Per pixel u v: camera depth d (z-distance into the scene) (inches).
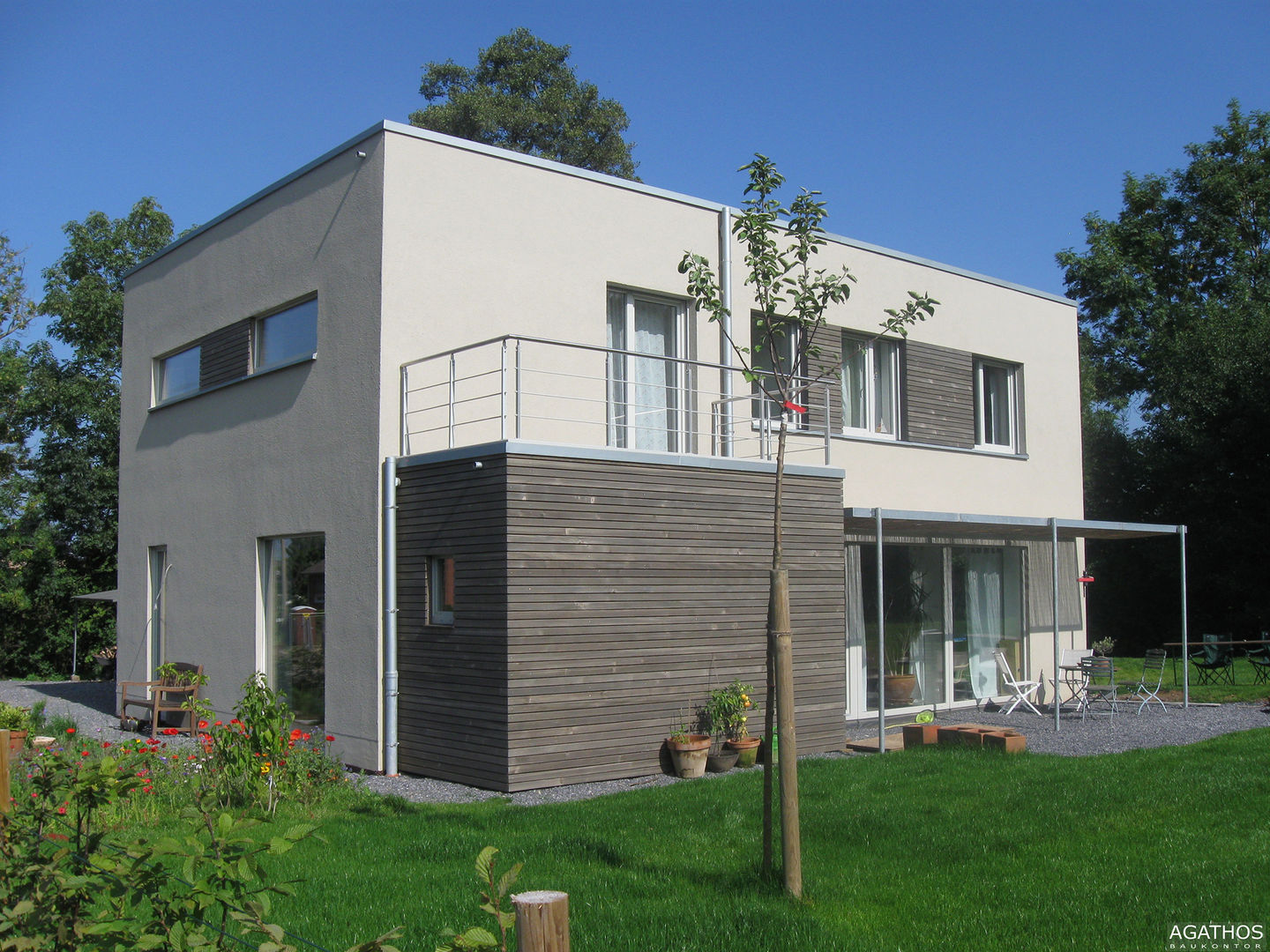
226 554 510.6
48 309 1069.1
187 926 131.7
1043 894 225.8
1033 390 666.2
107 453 1055.6
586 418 462.0
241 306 509.0
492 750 358.0
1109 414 1153.4
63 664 1016.9
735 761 400.8
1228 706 598.2
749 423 509.4
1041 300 676.7
